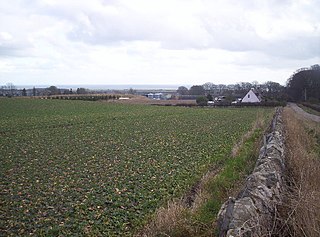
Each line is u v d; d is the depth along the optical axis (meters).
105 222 8.23
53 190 11.04
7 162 15.56
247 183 6.64
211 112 54.97
